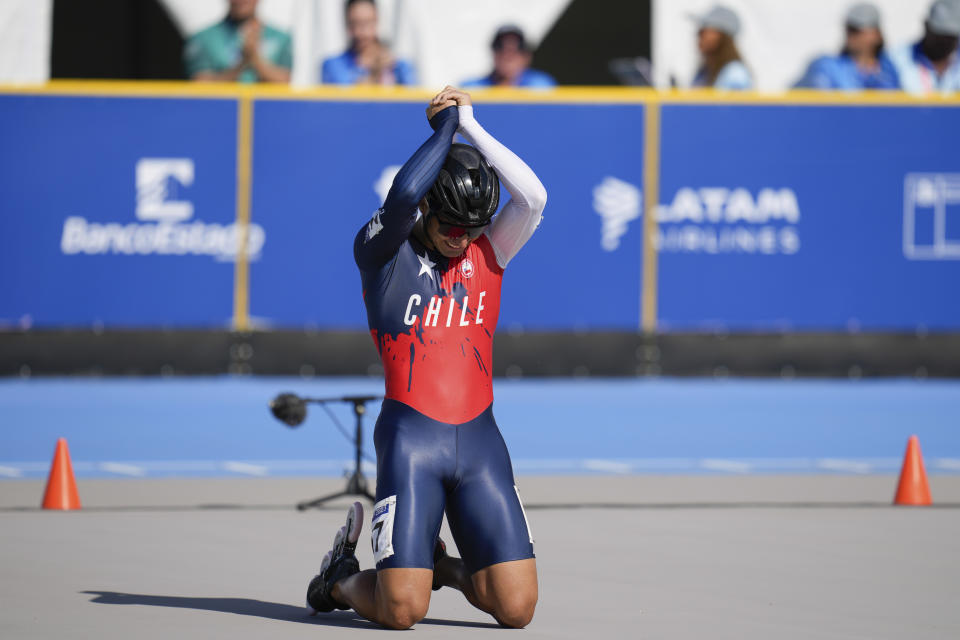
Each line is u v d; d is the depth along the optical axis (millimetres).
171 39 73688
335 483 37719
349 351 71312
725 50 74625
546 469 42000
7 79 73500
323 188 71125
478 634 18828
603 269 71688
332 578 19891
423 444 19062
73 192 70312
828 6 74500
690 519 31000
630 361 71750
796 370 72250
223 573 23984
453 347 19516
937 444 49031
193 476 40219
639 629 19234
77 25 73500
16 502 33344
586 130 71500
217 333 71000
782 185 72062
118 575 23547
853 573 24188
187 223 70812
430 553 18875
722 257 72062
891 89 74688
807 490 36344
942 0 73938
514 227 19938
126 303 70688
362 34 73562
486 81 74375
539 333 71500
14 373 70250
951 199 72125
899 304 72438
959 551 26734
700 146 72000
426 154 18906
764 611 20672
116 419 54719
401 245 19625
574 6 74500
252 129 70938
